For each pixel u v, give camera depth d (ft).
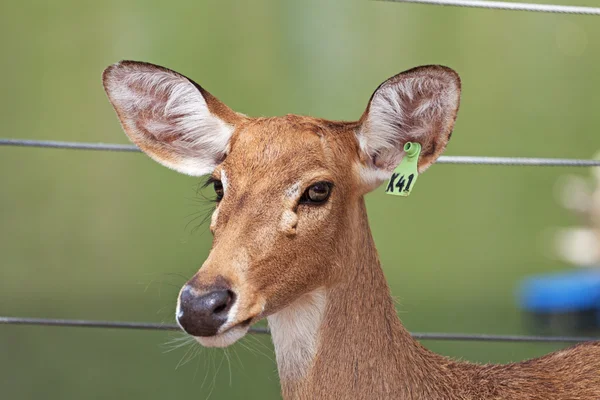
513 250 55.93
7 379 35.70
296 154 16.46
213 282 15.21
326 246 16.60
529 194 64.28
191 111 17.97
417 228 60.13
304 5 84.33
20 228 58.29
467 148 67.21
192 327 15.03
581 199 48.03
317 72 75.00
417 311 44.78
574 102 74.38
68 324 20.42
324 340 17.10
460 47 81.15
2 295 47.52
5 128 66.23
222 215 16.20
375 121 17.03
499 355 37.50
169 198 62.39
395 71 75.51
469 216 61.93
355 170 17.25
